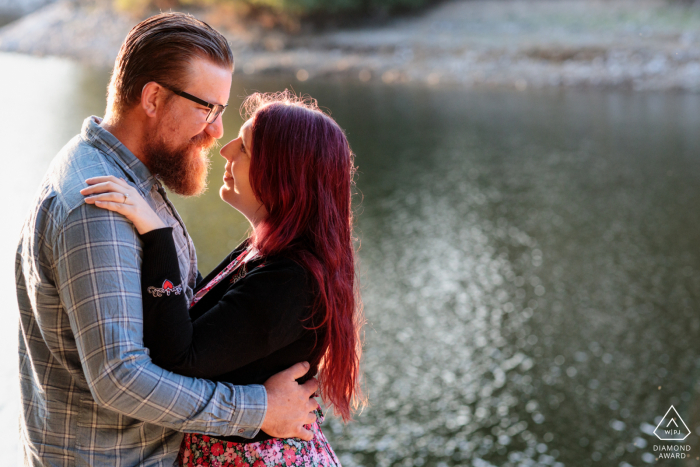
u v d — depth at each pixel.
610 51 34.53
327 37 37.56
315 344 1.47
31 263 1.30
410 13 40.03
